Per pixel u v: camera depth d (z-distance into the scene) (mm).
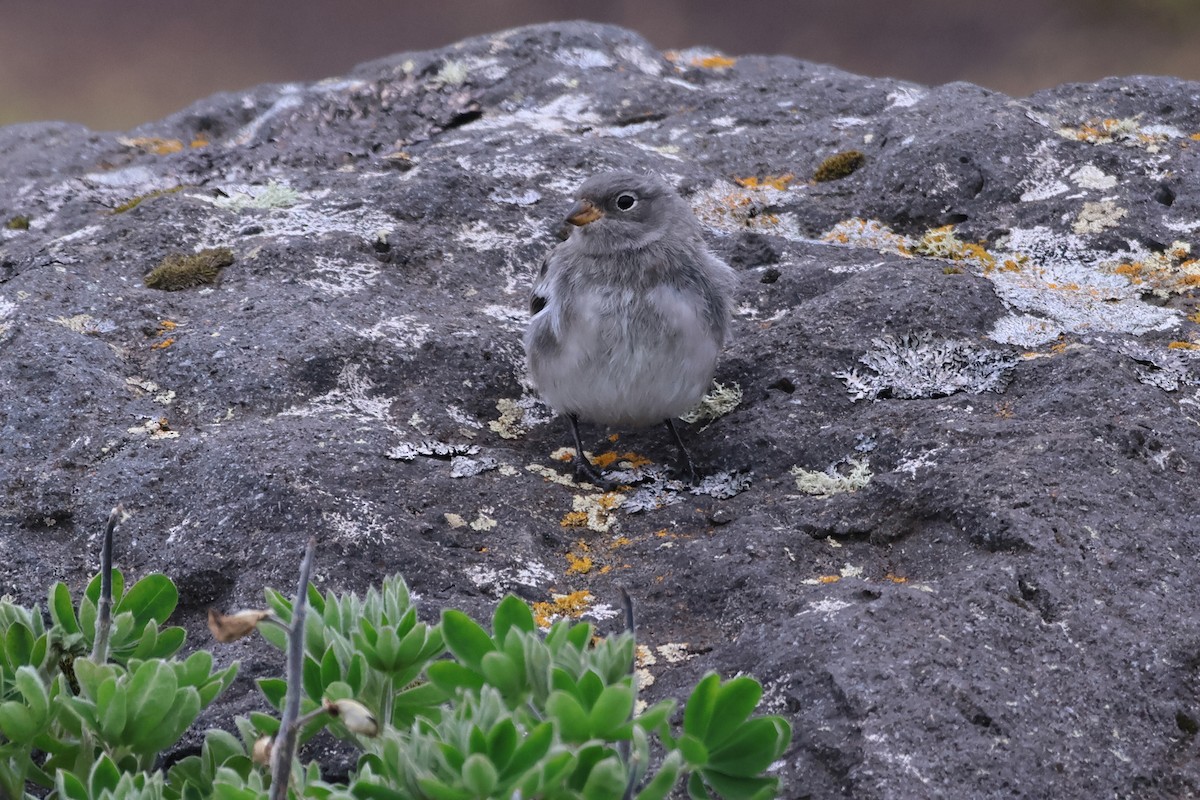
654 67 16594
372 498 8594
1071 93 13773
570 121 15078
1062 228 11688
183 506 8523
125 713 5695
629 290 9297
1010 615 7105
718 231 12266
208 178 14172
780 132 14227
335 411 9641
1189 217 11727
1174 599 7383
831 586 7531
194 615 8078
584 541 8688
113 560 8273
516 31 17000
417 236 11844
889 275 10859
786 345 10281
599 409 9523
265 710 7125
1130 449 8516
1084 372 9359
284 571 7996
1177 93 13594
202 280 11133
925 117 13609
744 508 8859
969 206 12195
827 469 9023
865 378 9852
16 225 13156
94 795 5508
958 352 9945
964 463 8414
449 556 8258
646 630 7645
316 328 10227
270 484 8445
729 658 7105
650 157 13422
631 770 5055
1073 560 7559
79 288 10711
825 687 6652
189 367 9859
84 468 8906
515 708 5191
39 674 6301
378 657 5809
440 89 15977
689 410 9859
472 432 9867
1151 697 6836
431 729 5430
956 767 6234
